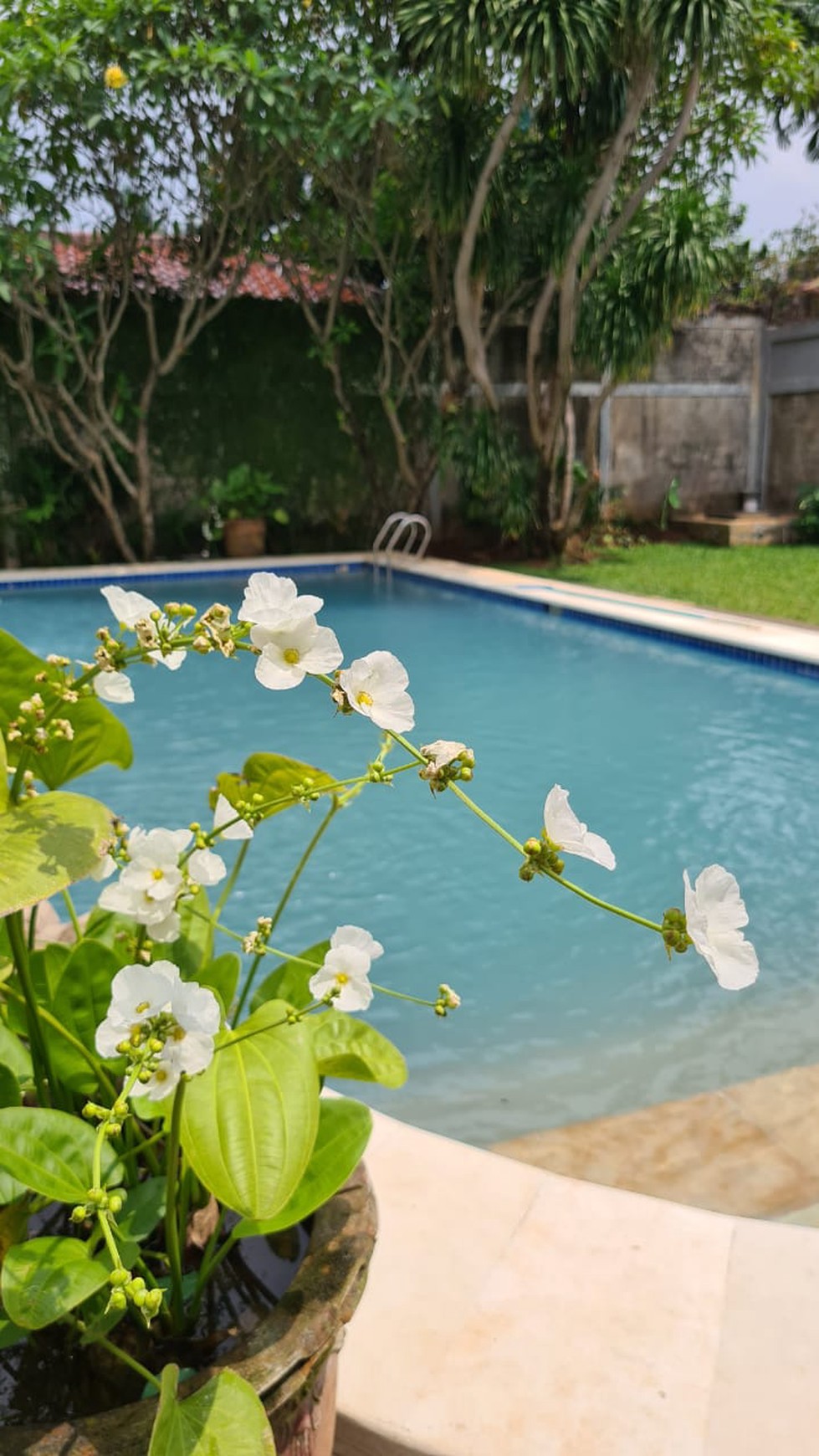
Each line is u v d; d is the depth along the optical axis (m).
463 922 3.76
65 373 11.37
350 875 4.15
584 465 13.62
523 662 8.02
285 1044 1.01
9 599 10.71
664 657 8.08
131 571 11.66
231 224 11.77
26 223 10.21
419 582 11.82
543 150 11.12
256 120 9.91
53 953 1.40
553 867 0.85
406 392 13.38
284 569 12.37
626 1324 1.68
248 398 13.03
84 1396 1.07
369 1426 1.50
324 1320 1.00
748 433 15.20
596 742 5.93
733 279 14.64
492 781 5.26
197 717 6.54
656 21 9.41
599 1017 3.10
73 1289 0.89
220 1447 0.84
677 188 11.88
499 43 9.31
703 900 0.84
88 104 9.73
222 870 1.21
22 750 1.09
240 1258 1.23
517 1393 1.55
